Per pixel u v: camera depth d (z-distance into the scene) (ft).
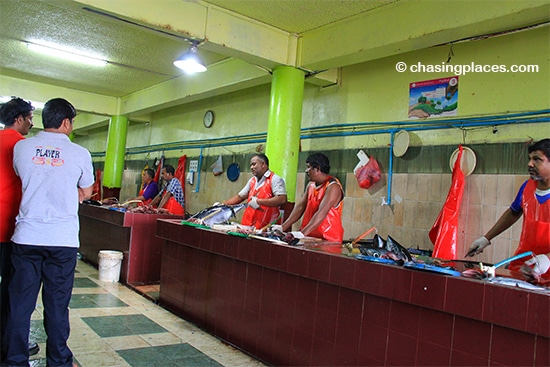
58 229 8.62
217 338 12.37
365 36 14.12
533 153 9.39
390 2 13.38
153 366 10.00
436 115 14.58
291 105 16.44
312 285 9.84
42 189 8.59
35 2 15.84
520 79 12.74
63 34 18.84
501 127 13.01
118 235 19.26
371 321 8.57
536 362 6.40
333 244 11.14
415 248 14.61
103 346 10.92
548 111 12.07
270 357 10.67
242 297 11.74
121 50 20.31
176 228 14.55
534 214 9.88
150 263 18.56
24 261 8.52
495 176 12.99
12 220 9.19
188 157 27.43
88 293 16.07
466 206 13.52
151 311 14.46
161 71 23.27
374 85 16.56
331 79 17.65
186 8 14.32
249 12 15.08
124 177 35.96
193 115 27.55
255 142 22.07
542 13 10.68
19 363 8.55
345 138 17.40
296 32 16.42
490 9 11.18
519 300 6.52
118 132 30.99
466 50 14.03
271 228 12.09
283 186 14.73
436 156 14.42
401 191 15.25
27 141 8.75
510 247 12.50
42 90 28.19
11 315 8.45
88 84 27.66
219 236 12.46
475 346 7.07
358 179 16.30
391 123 15.79
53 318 8.70
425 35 12.52
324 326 9.46
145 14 13.61
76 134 45.44
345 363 8.95
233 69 19.84
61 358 8.79
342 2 13.60
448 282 7.33
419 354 7.77
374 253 8.70
